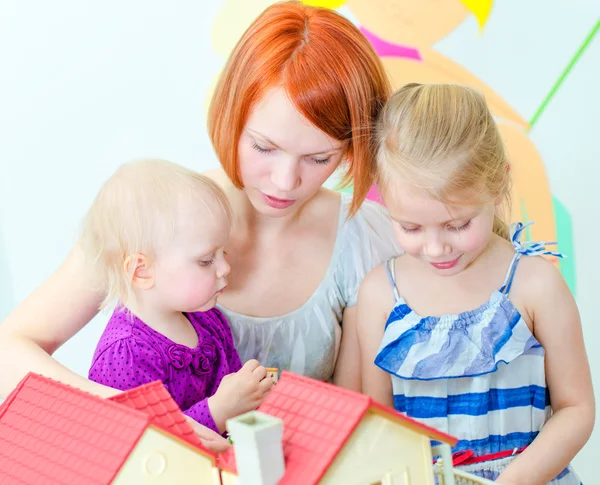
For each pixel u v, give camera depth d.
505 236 1.17
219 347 1.12
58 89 1.90
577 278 2.02
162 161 1.09
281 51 0.97
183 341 1.08
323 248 1.25
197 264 1.03
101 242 1.05
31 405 0.73
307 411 0.67
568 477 1.12
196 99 1.93
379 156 1.03
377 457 0.66
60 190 1.93
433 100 1.02
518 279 1.08
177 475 0.67
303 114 0.97
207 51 1.91
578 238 2.00
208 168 1.95
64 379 0.98
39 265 1.94
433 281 1.11
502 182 1.01
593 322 2.03
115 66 1.91
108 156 1.93
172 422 0.71
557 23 1.94
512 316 1.06
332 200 1.29
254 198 1.09
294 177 1.01
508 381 1.08
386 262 1.17
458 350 1.06
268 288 1.22
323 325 1.24
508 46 1.94
